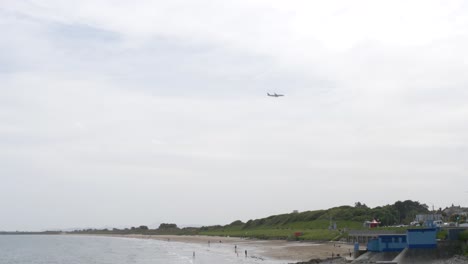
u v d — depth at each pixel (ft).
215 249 609.83
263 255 455.22
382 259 299.99
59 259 550.36
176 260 475.72
